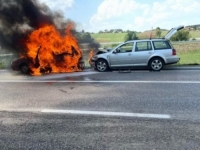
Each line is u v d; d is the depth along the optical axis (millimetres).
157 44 12609
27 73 13523
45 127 4719
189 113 5297
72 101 6738
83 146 3809
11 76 12523
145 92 7523
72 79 10781
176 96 6863
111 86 8742
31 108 6133
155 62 12469
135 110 5664
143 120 4945
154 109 5684
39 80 10828
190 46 19688
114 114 5418
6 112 5820
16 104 6566
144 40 12734
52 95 7574
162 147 3670
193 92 7273
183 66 13945
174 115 5195
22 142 4043
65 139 4102
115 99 6785
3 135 4371
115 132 4340
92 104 6340
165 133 4211
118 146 3760
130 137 4090
